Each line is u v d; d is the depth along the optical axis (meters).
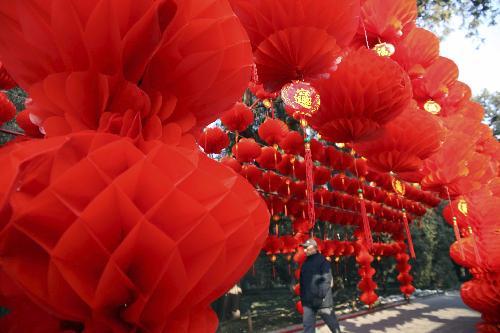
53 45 0.53
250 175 4.24
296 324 8.34
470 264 3.22
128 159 0.44
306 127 1.93
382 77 1.66
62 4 0.50
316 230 10.60
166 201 0.43
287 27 1.33
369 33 2.41
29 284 0.39
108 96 0.50
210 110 0.66
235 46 0.63
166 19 0.54
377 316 8.14
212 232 0.44
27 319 0.45
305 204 5.75
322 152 4.16
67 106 0.50
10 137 3.70
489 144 3.81
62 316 0.41
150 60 0.58
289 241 5.89
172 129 0.55
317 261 4.61
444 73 3.09
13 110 2.15
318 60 1.42
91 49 0.51
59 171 0.41
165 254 0.40
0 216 0.41
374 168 2.40
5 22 0.52
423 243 14.85
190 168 0.46
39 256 0.41
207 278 0.46
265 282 16.62
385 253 9.36
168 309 0.42
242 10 1.36
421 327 6.80
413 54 2.74
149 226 0.40
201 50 0.60
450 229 17.19
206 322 0.49
